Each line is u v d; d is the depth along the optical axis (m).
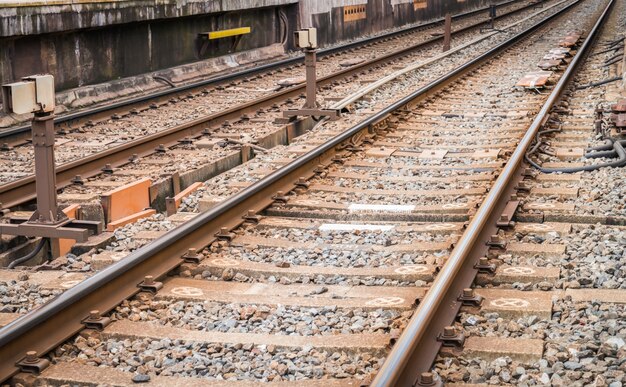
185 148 13.07
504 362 5.15
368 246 7.67
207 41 24.23
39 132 8.20
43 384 5.13
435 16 47.16
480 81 20.08
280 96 17.64
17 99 7.70
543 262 6.96
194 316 6.16
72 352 5.59
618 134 11.93
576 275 6.64
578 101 16.36
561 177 9.93
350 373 5.16
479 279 6.57
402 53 27.08
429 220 8.59
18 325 5.29
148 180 10.10
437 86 18.16
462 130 13.66
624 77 17.62
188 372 5.27
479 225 7.18
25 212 9.22
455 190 9.58
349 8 34.69
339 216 8.77
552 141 12.27
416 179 10.33
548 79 19.44
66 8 17.88
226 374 5.20
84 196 9.95
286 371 5.20
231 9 25.30
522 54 26.00
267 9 28.77
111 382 5.11
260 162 11.67
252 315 6.14
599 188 9.41
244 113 15.95
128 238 8.35
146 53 21.72
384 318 5.99
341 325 5.90
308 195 9.60
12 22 16.33
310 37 15.11
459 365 5.18
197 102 18.05
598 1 57.91
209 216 7.81
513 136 12.77
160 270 6.88
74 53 18.95
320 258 7.39
